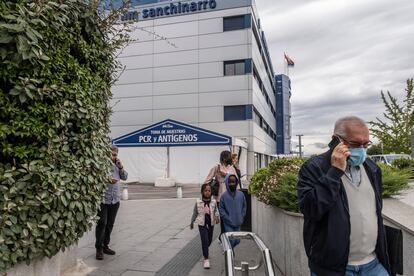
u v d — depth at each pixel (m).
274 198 5.65
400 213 3.82
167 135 19.28
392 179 4.88
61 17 3.69
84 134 4.07
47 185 3.49
